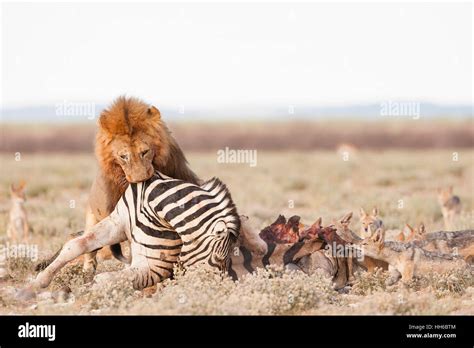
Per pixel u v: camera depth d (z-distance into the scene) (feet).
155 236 41.19
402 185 116.57
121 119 40.96
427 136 319.47
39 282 41.88
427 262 45.85
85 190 113.60
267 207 86.38
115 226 42.45
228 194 41.06
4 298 41.55
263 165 176.45
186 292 38.11
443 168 152.87
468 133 321.73
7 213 83.35
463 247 49.29
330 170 154.81
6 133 298.97
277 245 43.78
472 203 91.35
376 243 45.73
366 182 123.85
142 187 41.52
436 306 39.52
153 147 41.60
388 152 251.39
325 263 44.50
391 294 42.14
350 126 337.11
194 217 40.14
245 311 37.40
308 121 356.59
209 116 466.70
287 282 40.04
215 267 40.27
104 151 41.86
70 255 41.93
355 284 44.45
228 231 40.06
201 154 253.65
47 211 79.56
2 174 143.02
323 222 67.05
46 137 304.09
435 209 81.25
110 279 40.70
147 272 41.37
